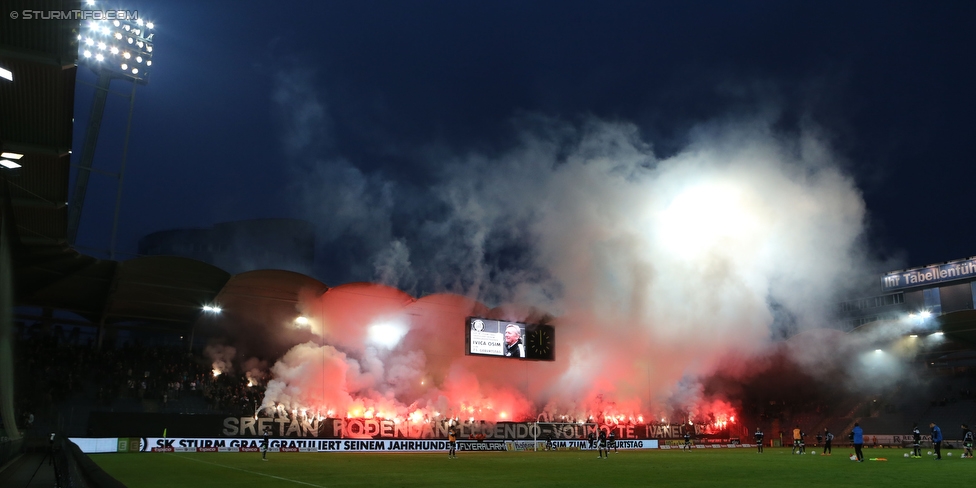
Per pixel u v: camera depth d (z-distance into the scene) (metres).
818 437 69.12
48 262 41.25
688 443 60.78
